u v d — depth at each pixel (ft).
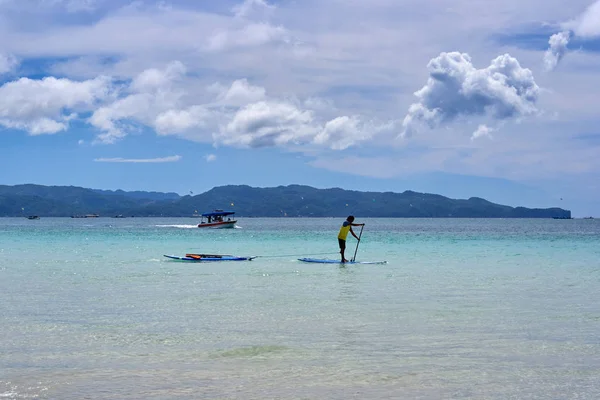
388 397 30.30
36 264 110.73
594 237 294.87
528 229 516.32
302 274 91.25
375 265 109.60
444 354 38.75
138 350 39.83
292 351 39.45
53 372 34.60
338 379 33.27
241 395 30.53
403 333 45.06
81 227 504.43
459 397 30.32
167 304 59.62
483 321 50.16
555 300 62.54
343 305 58.85
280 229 475.31
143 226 565.12
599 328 47.14
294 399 29.91
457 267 105.60
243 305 58.85
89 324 48.91
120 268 102.01
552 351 39.52
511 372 34.68
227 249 171.42
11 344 41.65
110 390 31.30
